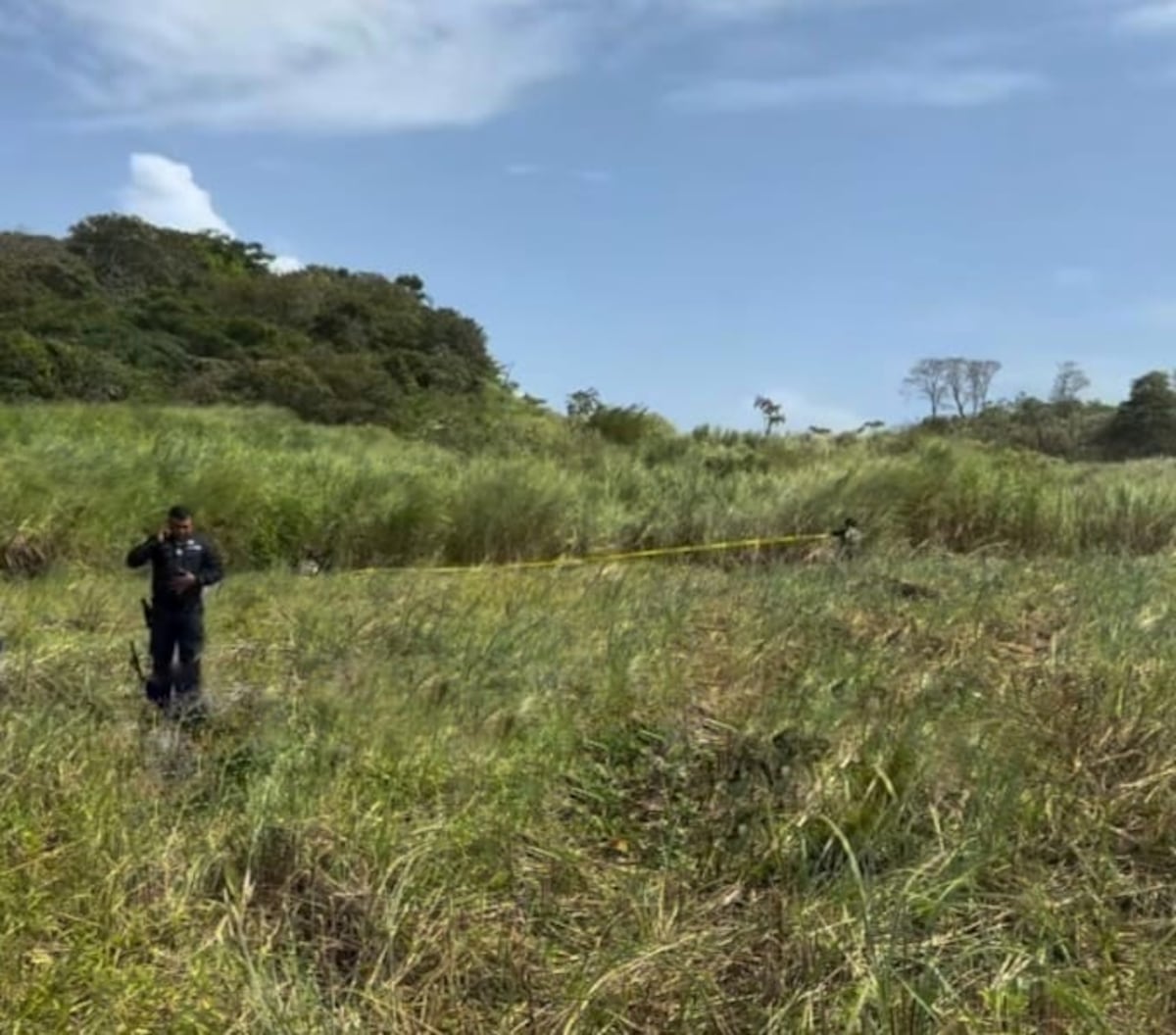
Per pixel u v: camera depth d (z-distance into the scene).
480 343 49.53
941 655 6.78
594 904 4.54
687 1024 3.82
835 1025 3.69
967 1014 3.65
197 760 5.47
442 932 4.20
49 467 12.52
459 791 5.22
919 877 4.33
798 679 6.20
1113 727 5.33
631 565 11.87
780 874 4.58
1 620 8.10
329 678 6.83
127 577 10.83
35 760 4.99
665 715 5.97
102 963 3.81
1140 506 13.67
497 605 8.81
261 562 12.27
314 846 4.61
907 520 13.66
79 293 48.06
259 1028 3.62
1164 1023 3.77
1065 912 4.25
